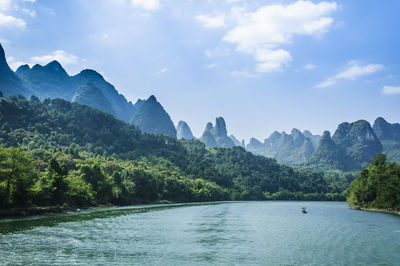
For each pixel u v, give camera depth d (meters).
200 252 53.22
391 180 148.25
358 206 183.62
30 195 104.50
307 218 115.50
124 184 179.25
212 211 146.50
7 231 67.38
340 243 62.69
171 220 100.44
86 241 59.50
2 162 93.44
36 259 45.50
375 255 52.22
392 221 104.62
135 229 77.25
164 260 47.31
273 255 51.66
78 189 129.00
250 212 146.00
